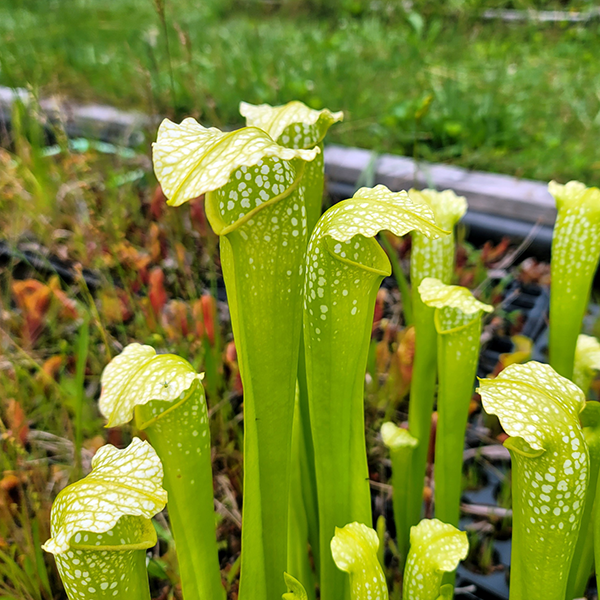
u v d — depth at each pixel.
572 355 0.37
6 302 0.76
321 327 0.25
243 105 0.35
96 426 0.63
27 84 0.82
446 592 0.28
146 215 1.01
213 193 0.23
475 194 1.04
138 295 0.86
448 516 0.38
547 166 1.22
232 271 0.22
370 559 0.25
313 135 0.31
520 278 0.89
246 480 0.25
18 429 0.58
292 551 0.36
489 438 0.65
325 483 0.29
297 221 0.22
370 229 0.22
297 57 1.85
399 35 2.14
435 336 0.38
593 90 1.51
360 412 0.27
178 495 0.26
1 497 0.50
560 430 0.23
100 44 1.93
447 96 1.45
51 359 0.68
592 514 0.31
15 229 0.84
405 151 1.35
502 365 0.67
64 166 0.99
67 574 0.22
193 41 1.90
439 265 0.37
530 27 2.14
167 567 0.49
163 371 0.24
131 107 1.34
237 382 0.65
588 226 0.33
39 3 2.26
